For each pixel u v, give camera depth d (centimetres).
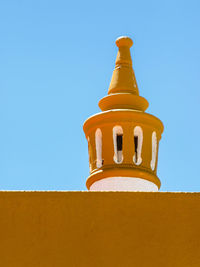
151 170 1405
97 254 839
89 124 1438
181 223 865
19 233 848
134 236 853
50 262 830
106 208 871
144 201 878
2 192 873
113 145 1395
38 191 879
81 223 860
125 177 1362
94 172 1402
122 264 833
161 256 840
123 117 1395
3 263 825
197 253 842
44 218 861
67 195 877
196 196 885
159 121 1438
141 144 1402
